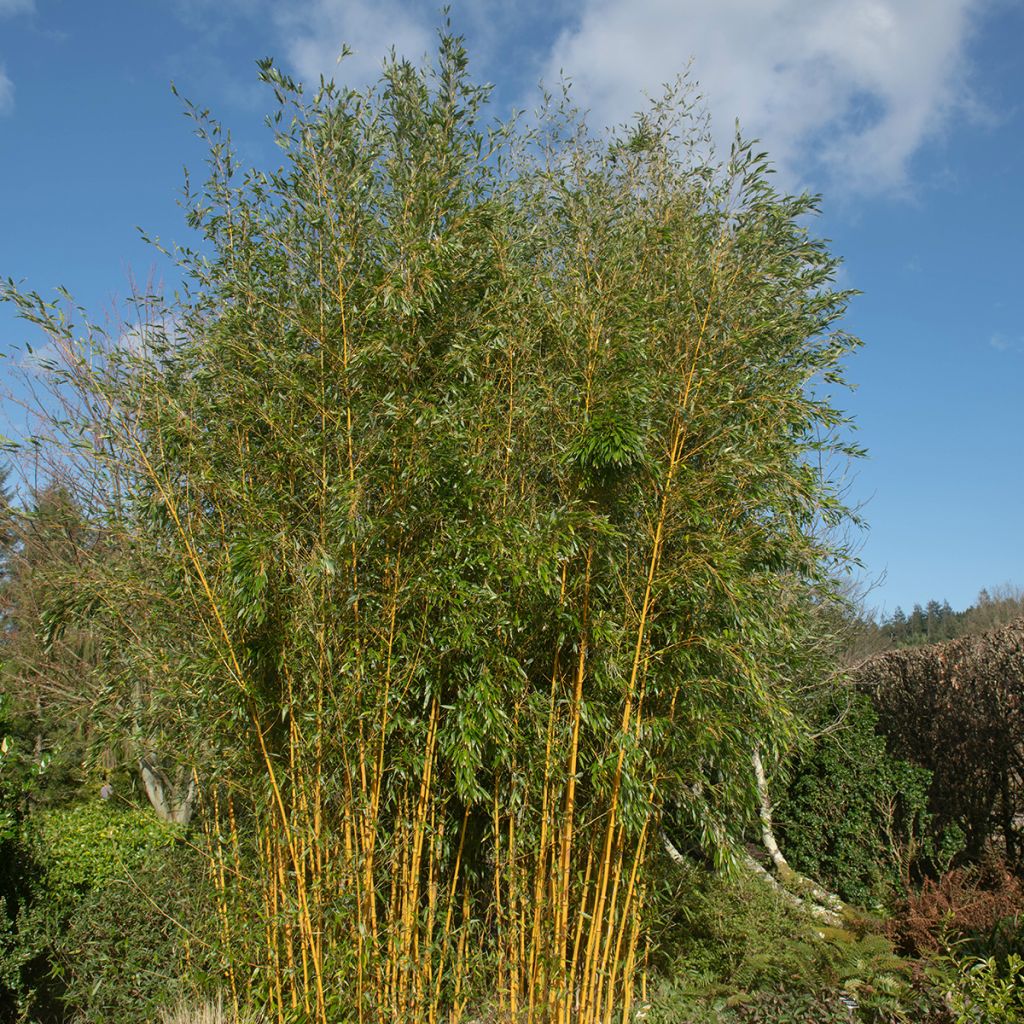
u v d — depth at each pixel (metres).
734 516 4.31
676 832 5.08
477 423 4.04
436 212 4.18
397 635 3.81
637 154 4.86
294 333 4.16
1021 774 6.24
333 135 4.02
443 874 4.19
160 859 4.95
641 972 4.52
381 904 3.96
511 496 4.16
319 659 3.67
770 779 5.11
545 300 4.36
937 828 6.75
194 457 3.97
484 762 4.00
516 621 3.86
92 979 4.41
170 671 3.88
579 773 3.98
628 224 4.59
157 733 4.16
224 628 3.80
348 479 3.78
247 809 4.09
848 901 6.42
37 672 6.84
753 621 3.96
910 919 5.12
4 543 7.41
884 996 4.19
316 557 3.67
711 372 4.16
